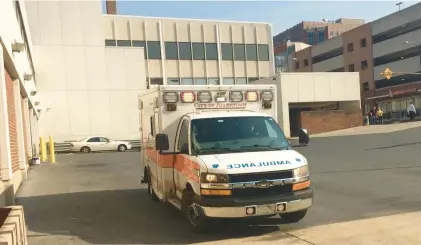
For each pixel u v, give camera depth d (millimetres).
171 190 8180
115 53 34500
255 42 48719
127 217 8469
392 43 62875
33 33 32562
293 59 87625
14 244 3734
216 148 7195
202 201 6438
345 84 39750
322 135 32750
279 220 7625
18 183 12977
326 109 43406
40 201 10516
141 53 35188
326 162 16203
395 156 16609
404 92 57906
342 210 8336
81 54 33625
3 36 10320
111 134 34031
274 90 8711
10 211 4734
